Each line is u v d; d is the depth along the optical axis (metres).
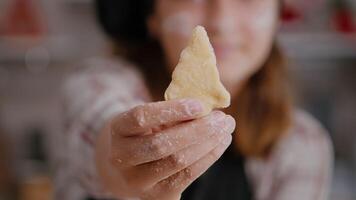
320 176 0.94
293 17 1.29
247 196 0.89
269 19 0.81
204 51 0.44
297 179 0.92
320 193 0.94
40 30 1.29
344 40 1.32
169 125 0.43
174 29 0.79
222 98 0.44
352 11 1.31
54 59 1.32
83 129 0.64
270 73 0.88
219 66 0.78
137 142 0.44
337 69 1.45
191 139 0.43
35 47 1.29
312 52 1.32
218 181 0.87
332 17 1.32
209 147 0.44
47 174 1.39
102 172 0.57
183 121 0.43
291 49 1.31
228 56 0.78
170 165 0.44
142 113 0.43
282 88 0.89
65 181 0.80
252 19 0.78
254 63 0.81
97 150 0.59
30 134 1.42
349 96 1.45
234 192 0.88
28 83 1.39
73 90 0.73
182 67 0.44
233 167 0.88
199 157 0.44
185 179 0.45
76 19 1.33
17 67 1.35
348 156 1.45
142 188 0.46
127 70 0.82
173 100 0.43
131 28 0.86
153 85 0.84
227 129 0.43
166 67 0.84
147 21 0.84
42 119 1.42
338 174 1.42
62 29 1.33
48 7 1.32
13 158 1.41
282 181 0.92
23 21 1.28
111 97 0.68
